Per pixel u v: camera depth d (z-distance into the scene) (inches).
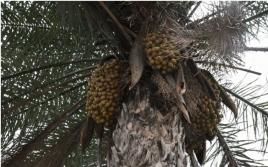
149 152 175.6
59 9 178.4
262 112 223.9
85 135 194.4
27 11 211.6
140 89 180.9
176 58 174.9
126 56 188.1
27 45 217.8
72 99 231.1
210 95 189.0
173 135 178.1
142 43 178.2
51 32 211.8
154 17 180.2
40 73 222.7
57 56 223.3
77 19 184.1
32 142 226.2
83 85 229.8
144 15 180.7
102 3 174.4
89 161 253.0
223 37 162.6
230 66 179.3
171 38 174.2
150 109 179.0
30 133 226.7
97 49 221.8
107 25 183.3
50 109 228.1
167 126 178.5
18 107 221.6
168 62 174.6
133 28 186.2
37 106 226.2
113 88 185.5
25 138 225.9
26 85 221.1
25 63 220.5
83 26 187.0
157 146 176.2
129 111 180.7
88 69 219.1
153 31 179.2
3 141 223.8
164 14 179.6
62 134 227.5
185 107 176.9
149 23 180.5
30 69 218.7
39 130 227.6
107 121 187.5
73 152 239.1
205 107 187.0
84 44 216.7
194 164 197.9
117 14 182.9
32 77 221.8
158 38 177.0
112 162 181.8
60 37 215.9
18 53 219.0
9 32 215.3
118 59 191.5
